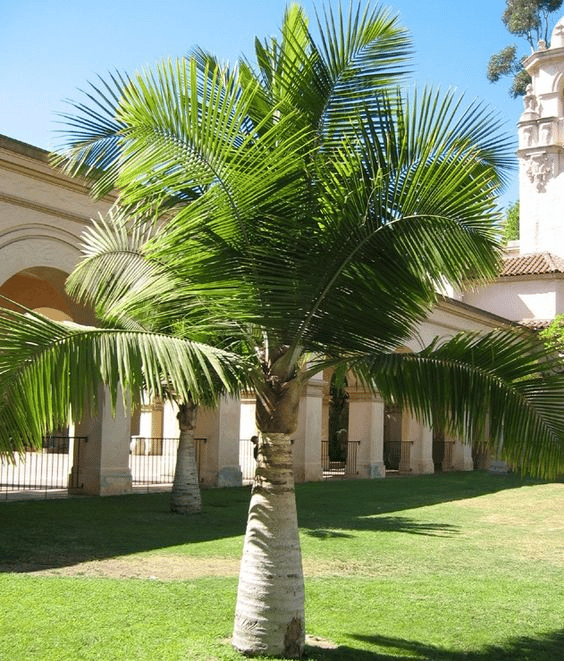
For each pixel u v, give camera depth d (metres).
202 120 5.71
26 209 15.23
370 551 11.29
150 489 18.83
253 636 6.13
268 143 5.97
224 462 20.41
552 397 6.45
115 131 6.66
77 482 17.25
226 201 5.87
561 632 7.40
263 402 6.39
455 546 12.09
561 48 35.16
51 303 23.73
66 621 6.80
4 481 20.22
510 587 9.13
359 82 6.65
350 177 5.88
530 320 34.00
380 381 6.72
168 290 6.66
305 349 6.48
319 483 23.12
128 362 5.49
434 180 5.83
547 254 35.00
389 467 34.09
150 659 5.94
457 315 29.75
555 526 14.93
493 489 22.86
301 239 5.96
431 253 6.10
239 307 6.16
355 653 6.43
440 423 6.62
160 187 6.10
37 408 5.49
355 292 6.14
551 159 35.50
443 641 6.96
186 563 9.87
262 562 6.22
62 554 10.16
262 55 6.90
